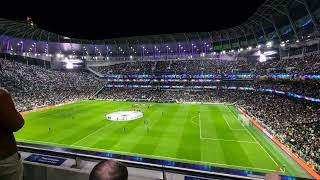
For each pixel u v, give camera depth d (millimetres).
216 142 37625
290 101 61750
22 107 67750
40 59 110000
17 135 41750
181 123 51219
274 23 78500
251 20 87750
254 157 31250
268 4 69938
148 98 93312
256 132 43219
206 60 108000
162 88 102812
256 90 81688
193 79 98688
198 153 32812
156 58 121812
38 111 66438
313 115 47312
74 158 7090
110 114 61125
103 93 103125
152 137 40594
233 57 105500
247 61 96375
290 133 37938
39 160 7246
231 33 105688
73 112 65000
